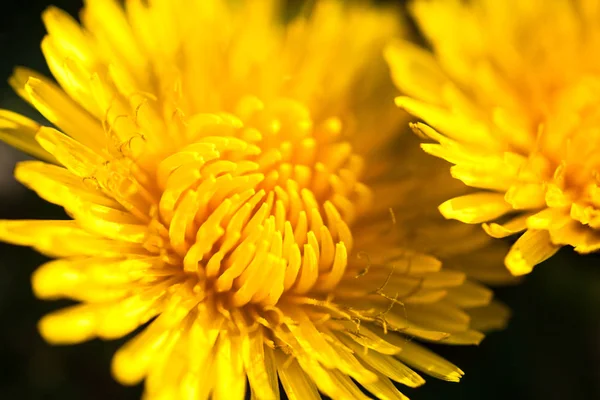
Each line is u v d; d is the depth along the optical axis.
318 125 0.12
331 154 0.12
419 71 0.12
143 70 0.12
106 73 0.11
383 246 0.12
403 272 0.11
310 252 0.11
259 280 0.11
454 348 0.12
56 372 0.12
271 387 0.11
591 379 0.12
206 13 0.12
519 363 0.12
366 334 0.11
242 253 0.11
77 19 0.13
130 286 0.11
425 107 0.11
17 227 0.11
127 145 0.11
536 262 0.11
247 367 0.11
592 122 0.11
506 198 0.11
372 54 0.12
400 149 0.12
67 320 0.10
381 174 0.12
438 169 0.12
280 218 0.11
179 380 0.11
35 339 0.12
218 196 0.11
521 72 0.12
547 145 0.11
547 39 0.12
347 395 0.11
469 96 0.12
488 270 0.12
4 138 0.11
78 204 0.11
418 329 0.11
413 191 0.12
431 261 0.11
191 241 0.11
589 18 0.12
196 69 0.12
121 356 0.10
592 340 0.12
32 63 0.13
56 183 0.11
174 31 0.12
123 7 0.12
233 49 0.12
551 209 0.11
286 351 0.11
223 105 0.12
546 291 0.12
